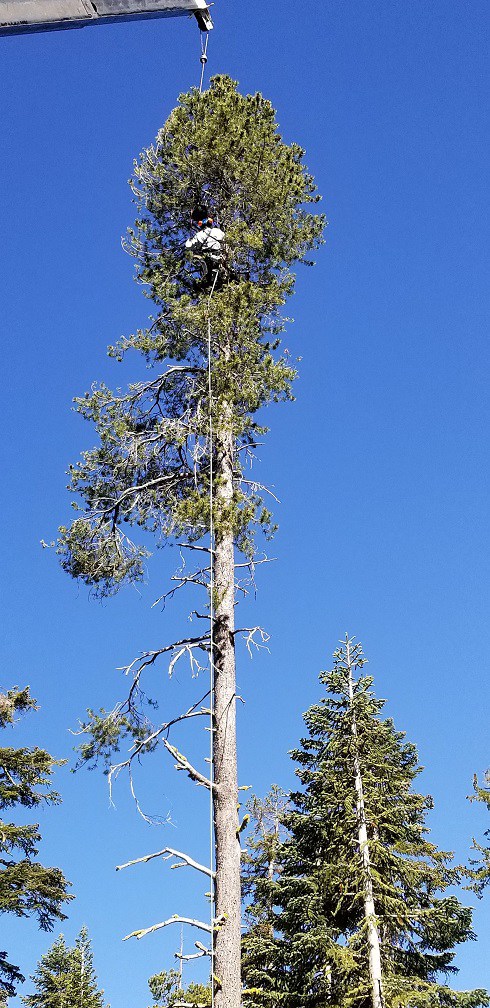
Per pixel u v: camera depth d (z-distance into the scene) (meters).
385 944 17.30
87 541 13.80
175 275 14.73
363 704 19.48
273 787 22.50
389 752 19.77
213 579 12.05
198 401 13.75
